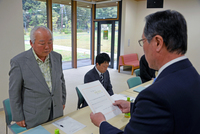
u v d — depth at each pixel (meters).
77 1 6.74
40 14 5.73
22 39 3.35
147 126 0.62
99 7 7.30
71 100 3.80
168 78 0.65
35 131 1.33
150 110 0.62
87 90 1.35
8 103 1.88
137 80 2.96
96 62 2.19
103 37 7.47
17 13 3.21
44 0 5.74
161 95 0.60
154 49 0.71
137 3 6.88
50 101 1.54
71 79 5.49
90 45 7.86
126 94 2.24
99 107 1.32
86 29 7.48
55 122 1.48
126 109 1.37
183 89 0.62
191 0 5.57
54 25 6.24
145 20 0.76
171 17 0.67
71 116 1.60
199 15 5.49
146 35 0.73
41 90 1.49
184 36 0.67
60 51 6.67
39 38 1.40
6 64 3.21
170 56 0.69
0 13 3.00
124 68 6.95
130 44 6.98
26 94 1.47
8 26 3.13
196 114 0.65
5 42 3.13
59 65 1.70
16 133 1.77
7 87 3.28
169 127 0.59
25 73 1.44
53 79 1.59
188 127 0.63
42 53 1.46
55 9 6.13
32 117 1.47
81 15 7.09
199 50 5.67
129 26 6.73
